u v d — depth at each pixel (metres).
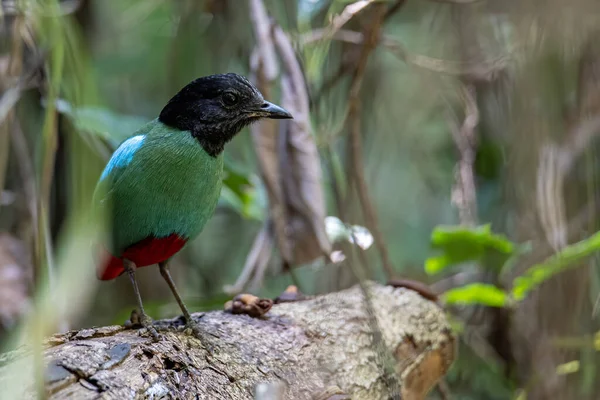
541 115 8.44
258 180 10.09
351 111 9.38
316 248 8.22
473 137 10.79
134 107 13.46
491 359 10.30
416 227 15.08
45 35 7.38
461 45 10.28
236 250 13.60
